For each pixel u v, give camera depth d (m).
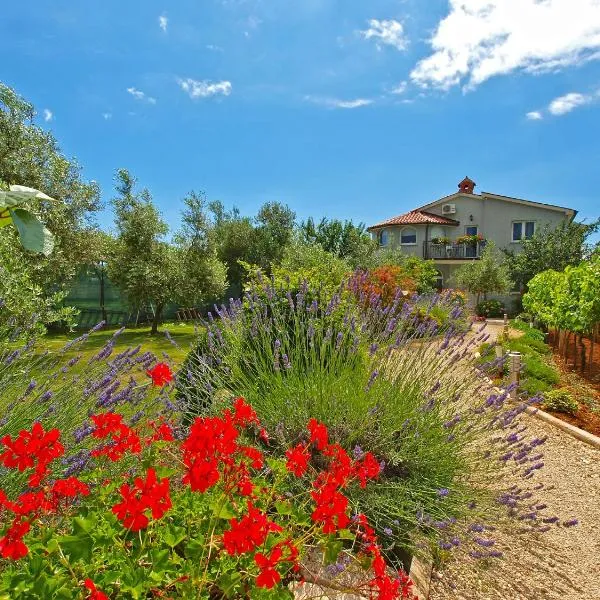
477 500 2.71
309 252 15.84
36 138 10.07
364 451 2.80
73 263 12.12
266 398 3.10
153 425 2.08
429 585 2.30
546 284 15.00
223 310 4.15
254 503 1.76
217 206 31.61
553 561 2.74
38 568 1.14
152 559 1.30
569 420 5.67
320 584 1.90
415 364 3.45
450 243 29.11
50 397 2.40
